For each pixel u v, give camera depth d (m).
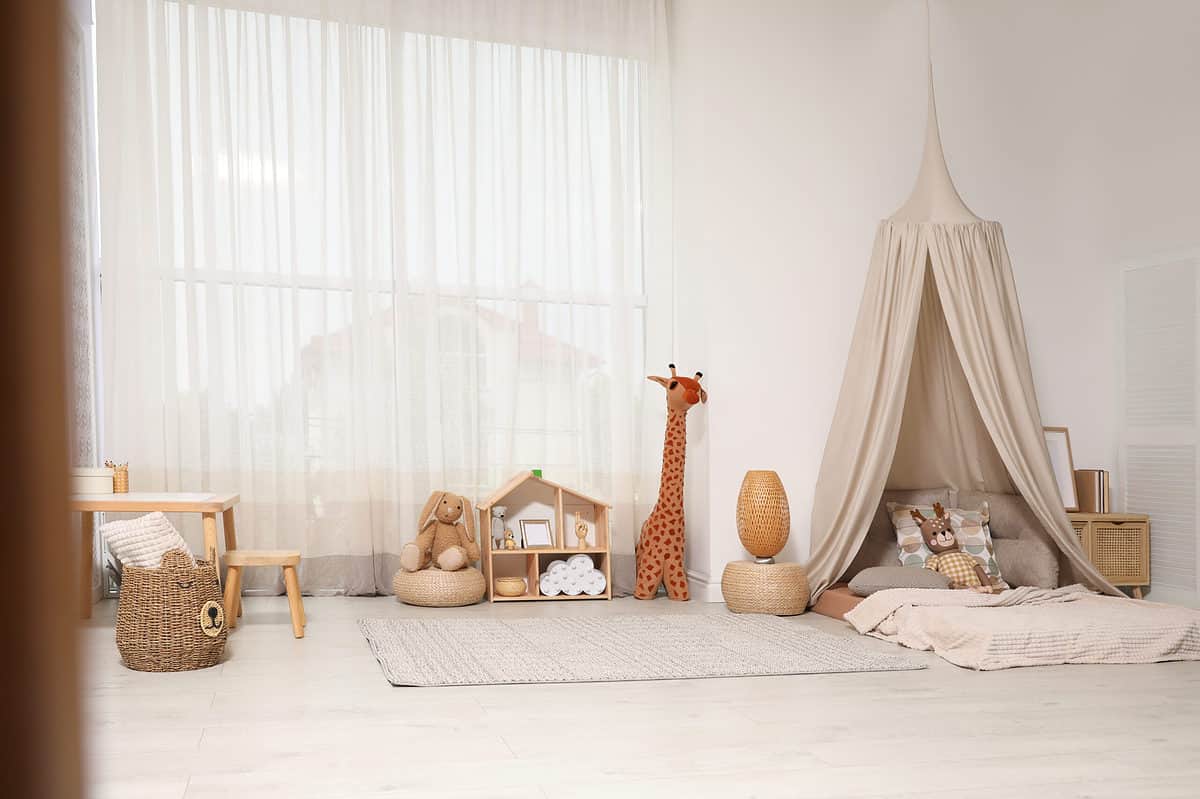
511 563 5.91
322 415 5.64
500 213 5.98
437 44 5.89
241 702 3.35
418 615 5.10
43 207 0.17
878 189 6.07
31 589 0.17
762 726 3.11
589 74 6.16
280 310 5.57
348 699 3.40
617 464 6.05
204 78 5.48
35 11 0.16
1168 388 5.74
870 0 6.11
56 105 0.17
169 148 5.40
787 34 5.94
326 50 5.68
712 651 4.22
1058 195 6.34
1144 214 5.88
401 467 5.72
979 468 5.76
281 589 5.58
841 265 5.97
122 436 5.28
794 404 5.85
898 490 5.83
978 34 6.32
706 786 2.55
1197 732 3.08
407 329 5.76
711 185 5.77
